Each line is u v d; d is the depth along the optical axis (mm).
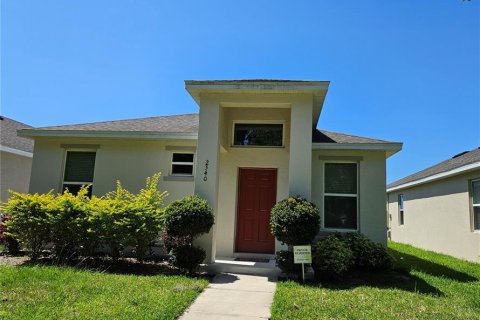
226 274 7992
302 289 6523
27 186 15641
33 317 4402
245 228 10156
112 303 5086
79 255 8625
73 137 10992
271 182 10328
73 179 11117
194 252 7602
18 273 6348
